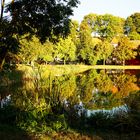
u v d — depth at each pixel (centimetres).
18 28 1919
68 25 2083
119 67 9975
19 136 1105
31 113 1311
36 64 1669
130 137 1198
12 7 1891
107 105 1930
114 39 12412
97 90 3170
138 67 10150
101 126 1338
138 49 11362
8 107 1379
